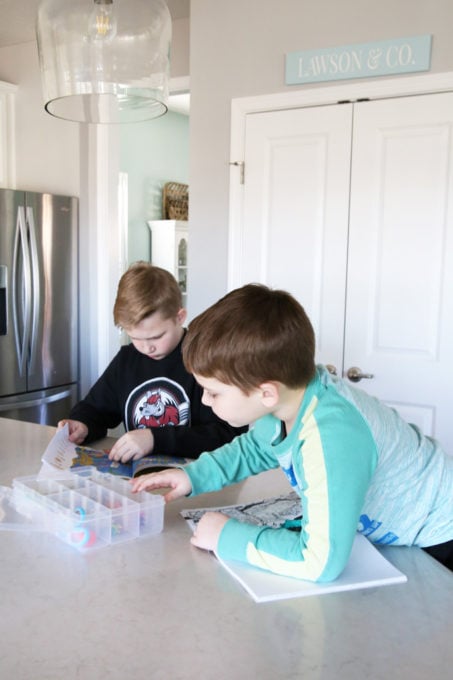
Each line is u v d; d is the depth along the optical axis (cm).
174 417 166
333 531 84
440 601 82
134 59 130
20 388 364
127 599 80
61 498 104
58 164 395
